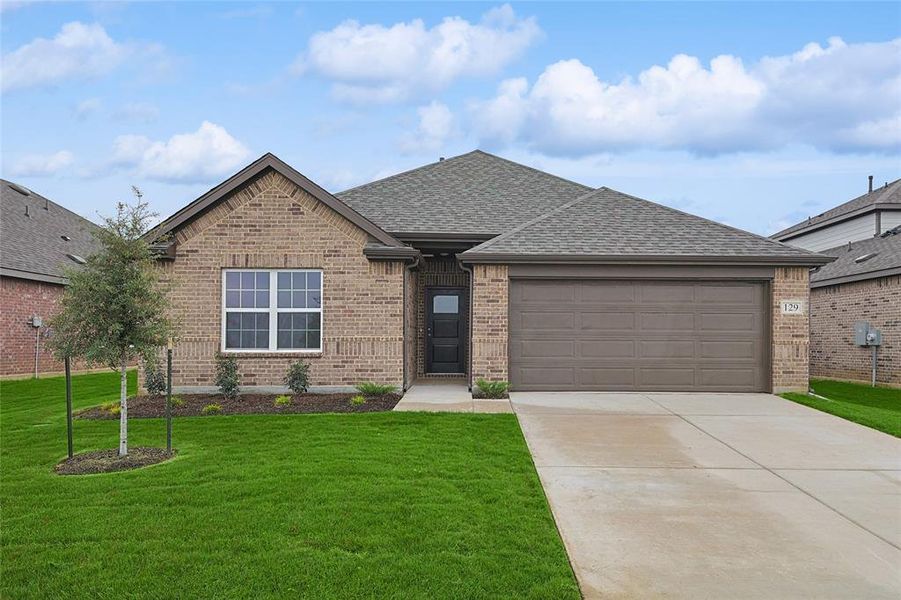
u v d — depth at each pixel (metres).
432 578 4.86
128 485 7.16
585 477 7.66
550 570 5.02
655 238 14.45
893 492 7.20
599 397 13.30
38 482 7.31
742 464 8.30
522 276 13.95
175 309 13.65
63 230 24.94
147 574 4.93
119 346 8.40
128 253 8.46
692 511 6.52
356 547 5.41
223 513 6.20
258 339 13.90
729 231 14.79
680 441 9.50
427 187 18.42
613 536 5.85
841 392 16.44
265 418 10.96
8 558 5.24
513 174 19.47
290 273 13.97
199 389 13.59
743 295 14.09
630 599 4.67
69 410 8.41
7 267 18.69
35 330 20.19
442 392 14.02
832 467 8.20
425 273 17.00
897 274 17.33
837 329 20.36
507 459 8.28
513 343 14.10
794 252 13.87
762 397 13.41
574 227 14.91
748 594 4.76
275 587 4.73
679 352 14.06
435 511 6.22
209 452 8.64
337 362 13.77
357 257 13.83
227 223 13.81
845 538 5.84
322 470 7.62
